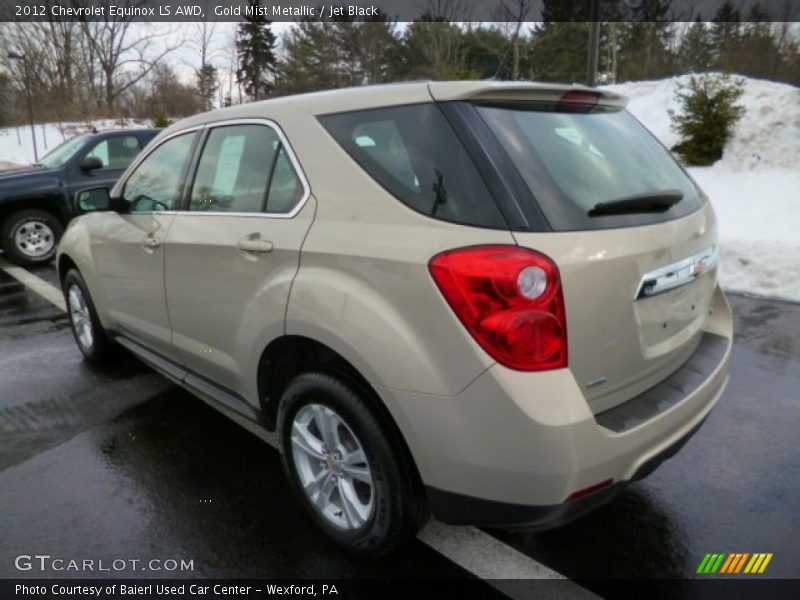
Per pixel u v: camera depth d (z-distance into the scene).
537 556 2.46
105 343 4.43
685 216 2.44
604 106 2.64
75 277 4.39
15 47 35.88
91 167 8.51
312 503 2.54
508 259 1.85
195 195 3.13
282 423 2.57
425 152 2.13
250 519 2.71
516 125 2.16
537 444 1.83
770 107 11.34
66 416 3.75
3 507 2.82
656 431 2.10
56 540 2.59
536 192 1.99
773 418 3.53
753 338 4.77
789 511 2.71
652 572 2.36
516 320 1.83
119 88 40.62
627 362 2.13
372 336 2.06
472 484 1.95
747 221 8.35
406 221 2.09
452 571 2.37
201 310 2.99
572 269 1.91
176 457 3.25
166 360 3.56
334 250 2.23
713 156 11.12
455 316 1.90
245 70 43.06
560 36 25.14
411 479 2.19
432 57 24.33
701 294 2.60
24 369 4.54
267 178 2.66
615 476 2.00
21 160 25.38
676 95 13.02
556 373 1.88
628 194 2.27
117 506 2.82
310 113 2.53
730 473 3.00
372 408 2.18
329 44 34.69
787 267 6.04
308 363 2.57
